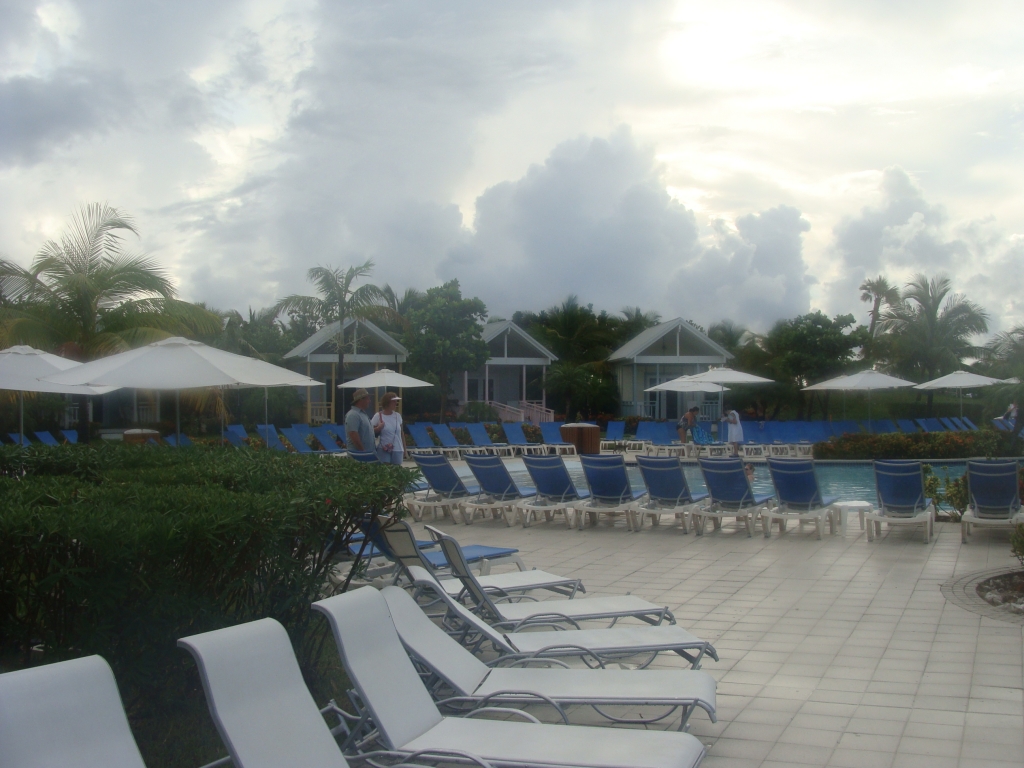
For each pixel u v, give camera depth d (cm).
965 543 963
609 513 1146
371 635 355
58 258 1831
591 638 493
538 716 468
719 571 842
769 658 562
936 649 572
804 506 1036
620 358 3938
